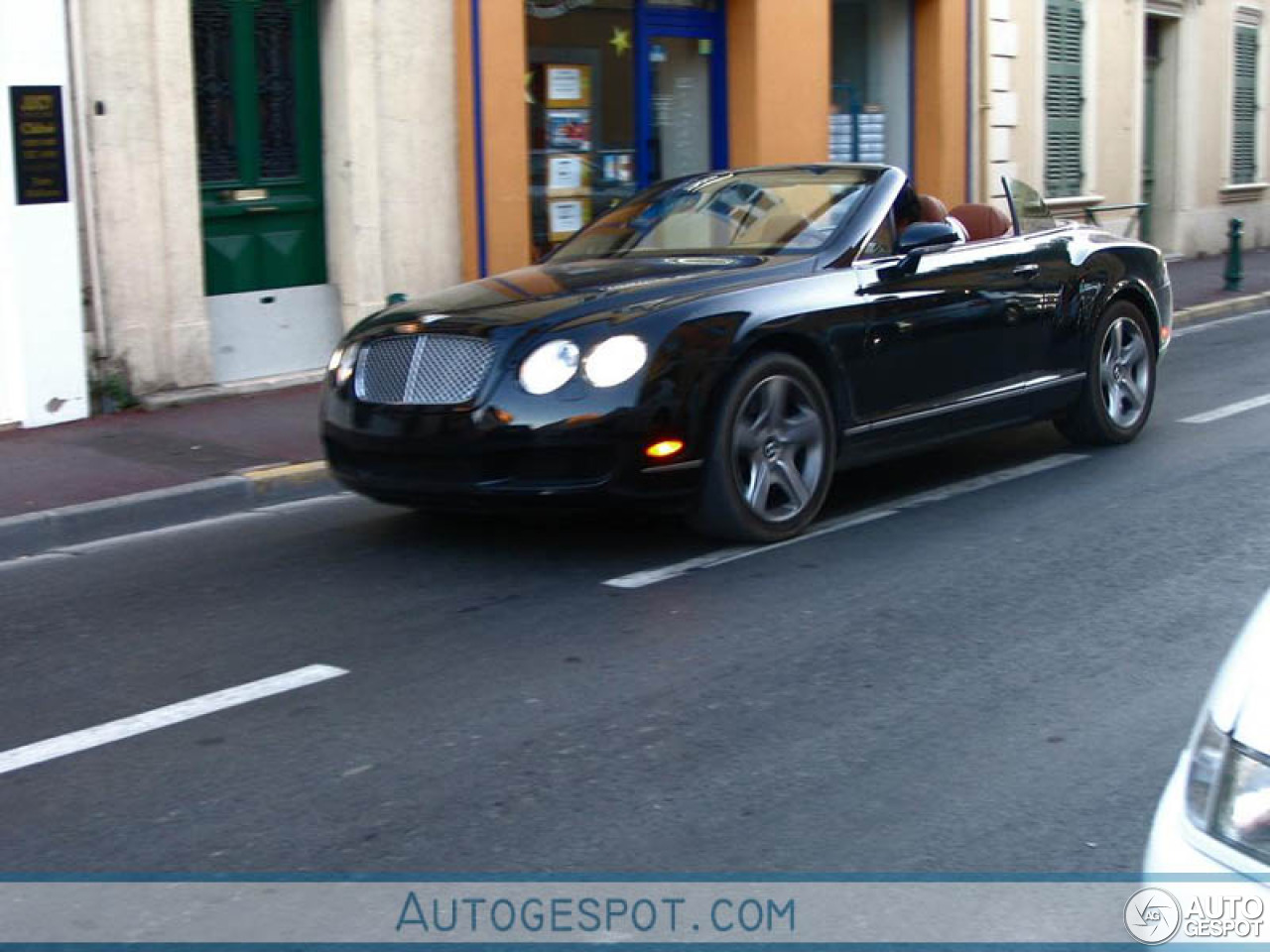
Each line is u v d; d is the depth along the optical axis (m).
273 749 4.81
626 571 6.68
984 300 7.88
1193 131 21.80
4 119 9.70
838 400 7.19
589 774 4.55
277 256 11.72
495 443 6.35
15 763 4.75
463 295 7.11
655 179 14.88
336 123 11.80
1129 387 9.09
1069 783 4.42
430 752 4.75
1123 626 5.79
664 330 6.46
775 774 4.52
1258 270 20.03
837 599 6.20
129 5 10.31
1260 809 2.52
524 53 12.82
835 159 17.12
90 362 10.34
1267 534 7.08
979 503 7.79
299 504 8.41
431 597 6.41
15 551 7.57
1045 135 18.98
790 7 15.49
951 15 17.27
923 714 4.96
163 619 6.28
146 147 10.51
